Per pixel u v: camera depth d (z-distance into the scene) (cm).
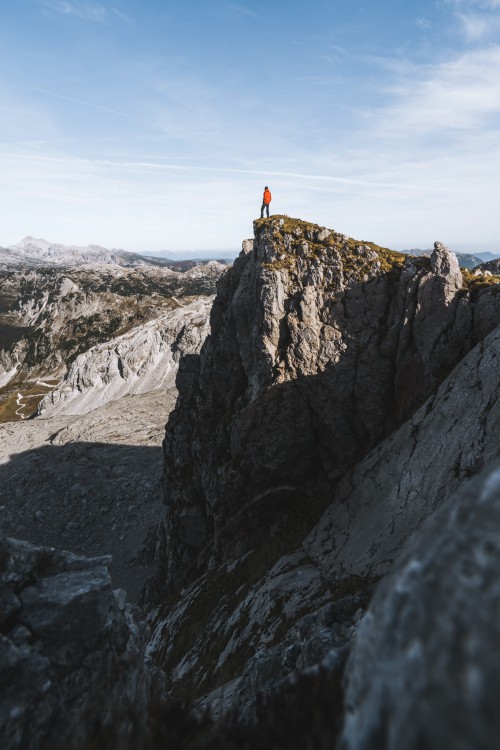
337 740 389
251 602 2978
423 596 329
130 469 10412
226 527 4134
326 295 3709
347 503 3272
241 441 3856
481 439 2188
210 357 4991
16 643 746
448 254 3164
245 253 4881
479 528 343
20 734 647
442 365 3059
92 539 8594
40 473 10669
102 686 780
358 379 3544
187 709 633
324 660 667
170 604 4503
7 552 903
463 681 257
